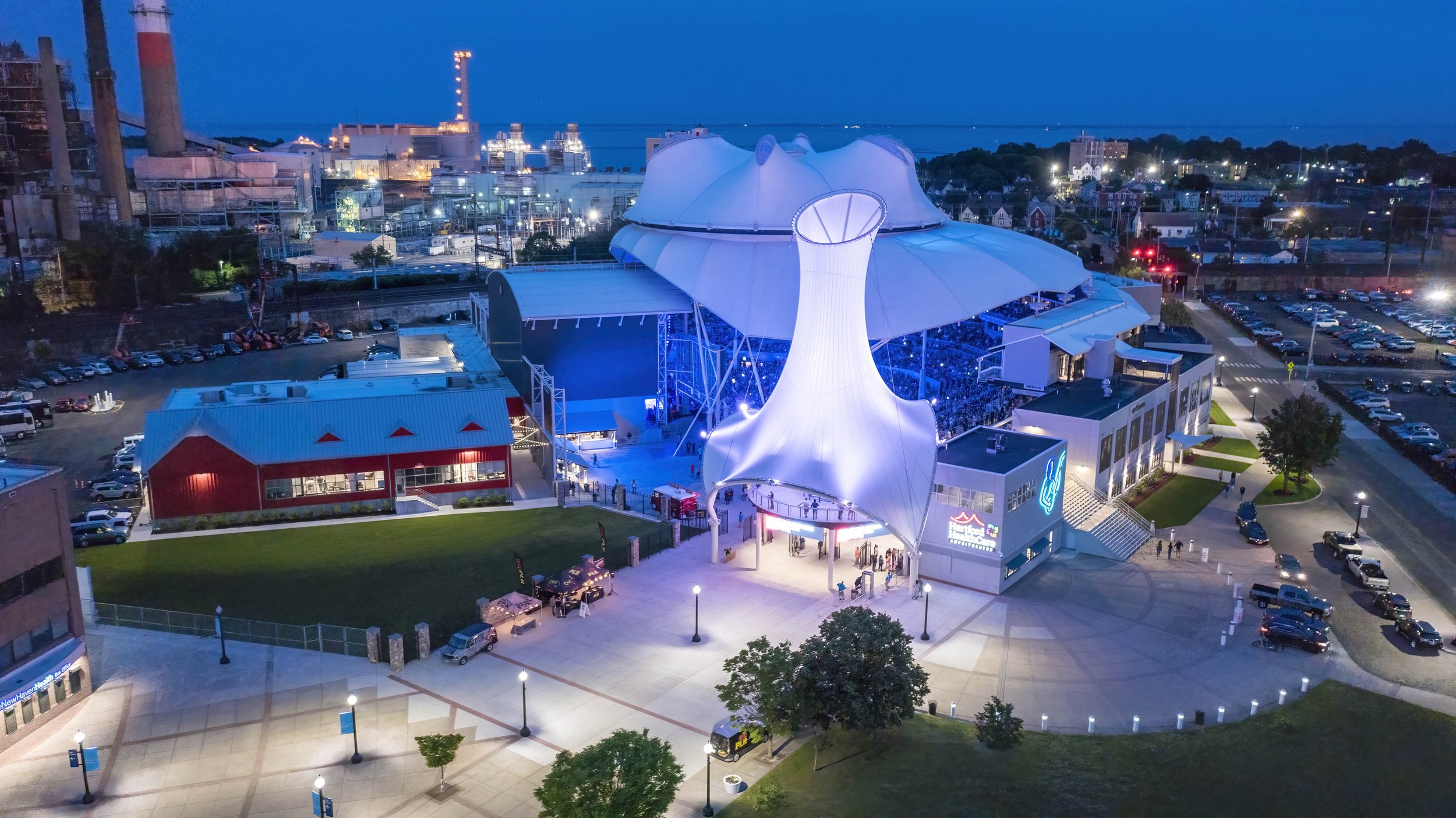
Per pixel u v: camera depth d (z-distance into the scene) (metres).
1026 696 48.19
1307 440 77.81
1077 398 79.94
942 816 38.25
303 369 121.31
